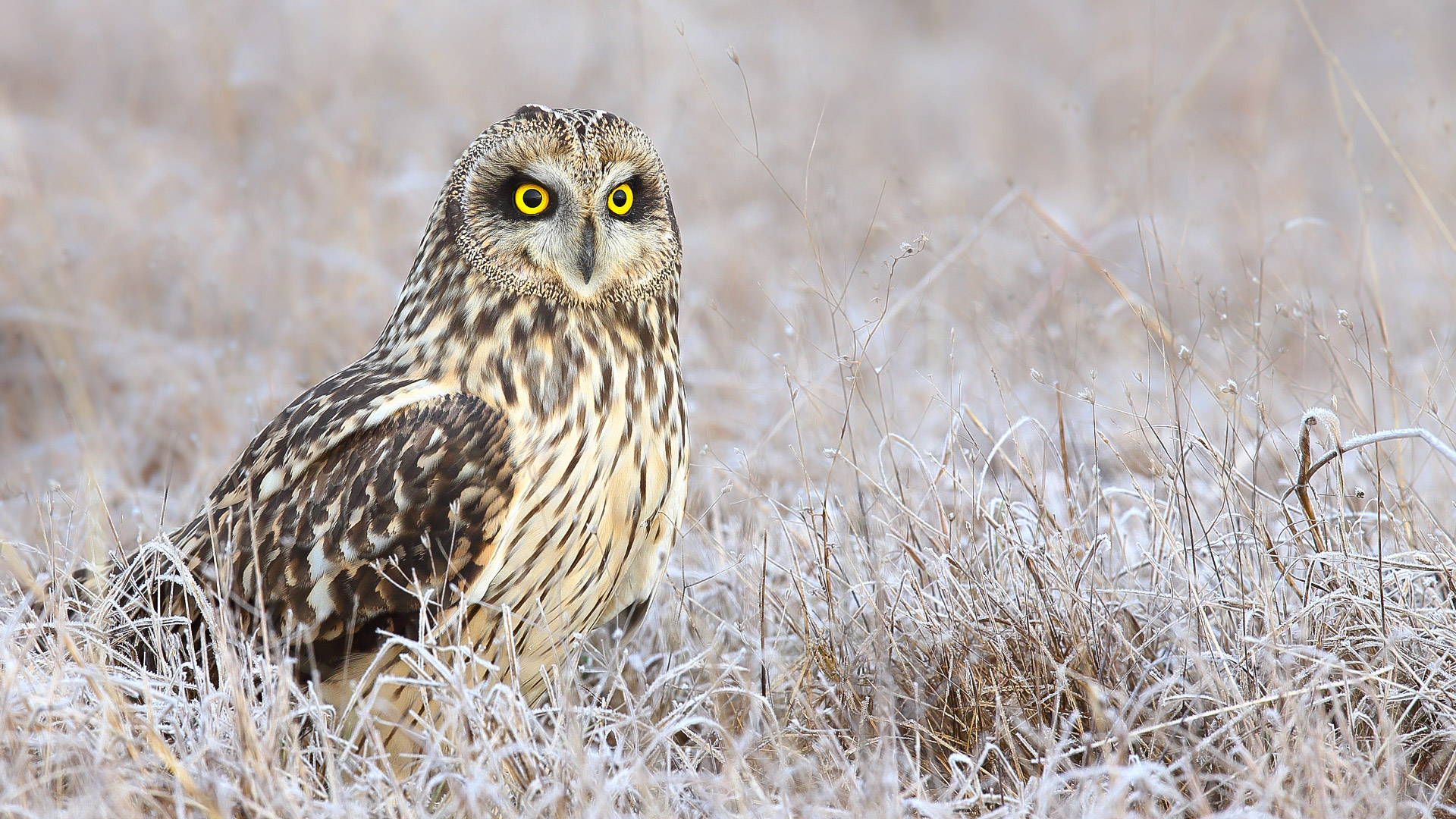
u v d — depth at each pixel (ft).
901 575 28.71
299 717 25.50
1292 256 52.75
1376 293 42.04
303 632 26.55
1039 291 44.78
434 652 25.44
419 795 22.95
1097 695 24.57
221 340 48.01
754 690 26.68
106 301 49.47
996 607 27.99
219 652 24.40
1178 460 30.60
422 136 62.28
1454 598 26.81
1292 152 71.82
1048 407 38.81
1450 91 80.07
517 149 26.86
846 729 26.53
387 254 53.83
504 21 69.97
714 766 25.86
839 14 99.86
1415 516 30.94
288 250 51.42
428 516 26.23
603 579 27.76
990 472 36.19
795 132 62.28
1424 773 24.95
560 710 24.06
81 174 58.70
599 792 21.89
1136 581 29.25
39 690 23.58
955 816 23.30
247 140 64.54
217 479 38.06
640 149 27.58
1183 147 74.23
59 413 44.55
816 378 39.24
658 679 26.22
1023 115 86.17
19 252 49.93
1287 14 91.71
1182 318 46.09
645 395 27.86
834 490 32.83
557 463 26.61
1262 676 25.86
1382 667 25.48
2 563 30.91
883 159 71.31
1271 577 27.27
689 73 64.28
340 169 55.52
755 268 50.19
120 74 73.61
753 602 29.86
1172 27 92.58
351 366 29.81
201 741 23.62
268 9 73.61
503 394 26.89
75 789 22.62
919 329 47.52
